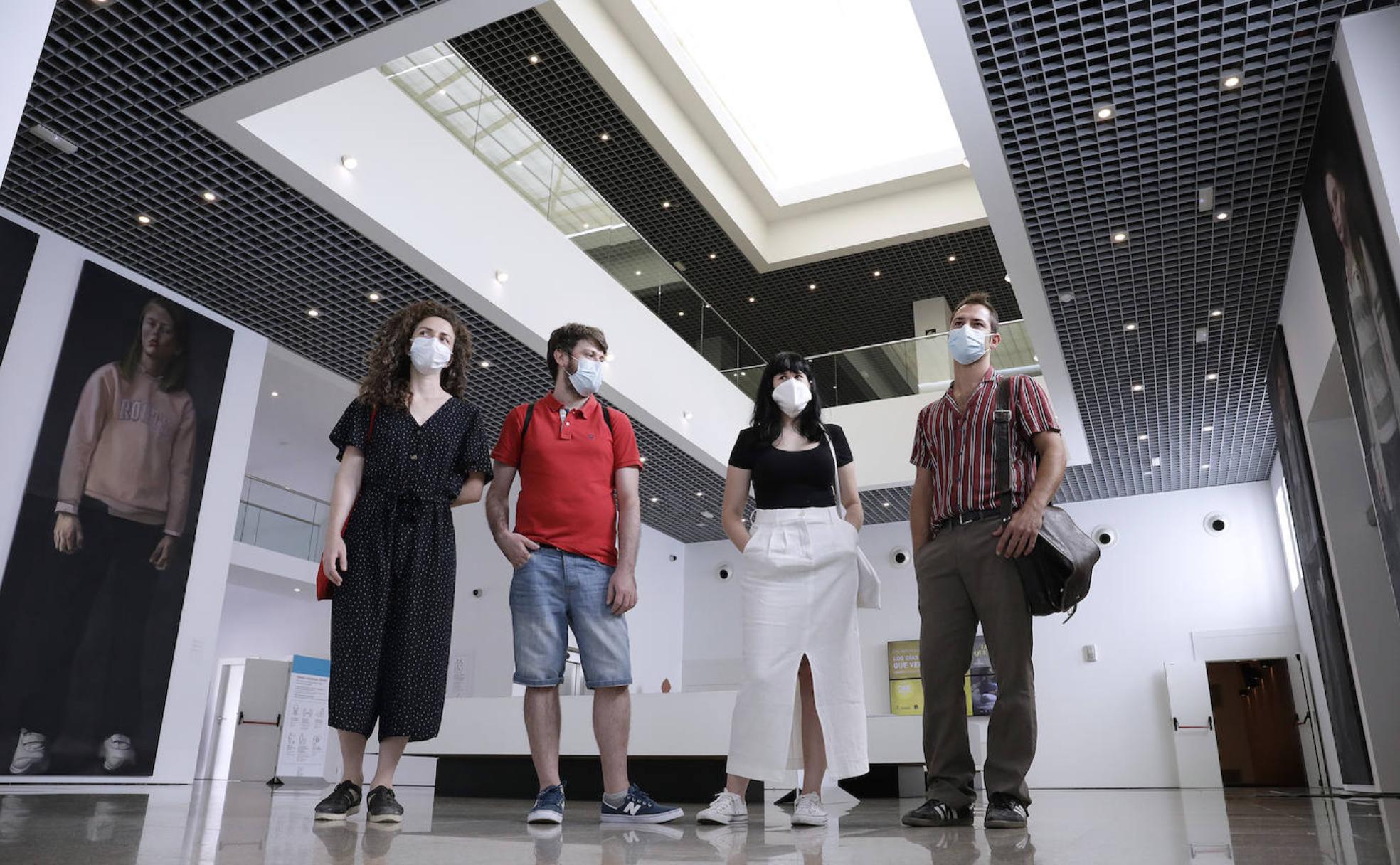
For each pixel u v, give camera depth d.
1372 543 6.32
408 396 2.46
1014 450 2.52
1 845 1.46
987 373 2.70
